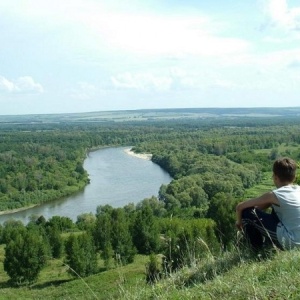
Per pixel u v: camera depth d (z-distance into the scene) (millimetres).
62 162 158750
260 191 104500
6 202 109250
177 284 6859
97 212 84625
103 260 61125
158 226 65250
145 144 199625
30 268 52812
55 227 66750
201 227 34000
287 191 6641
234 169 115438
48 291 47281
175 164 131250
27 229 74000
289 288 4902
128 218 70125
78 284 43969
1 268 62344
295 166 6902
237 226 7137
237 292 5211
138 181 117062
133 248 57438
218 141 180750
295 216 6500
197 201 95938
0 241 78500
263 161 141875
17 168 145000
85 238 54875
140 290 6812
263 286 5188
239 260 6980
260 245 7051
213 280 6137
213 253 8109
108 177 125438
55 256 63625
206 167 118750
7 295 48156
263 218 6828
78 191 116062
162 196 96062
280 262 5852
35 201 111688
